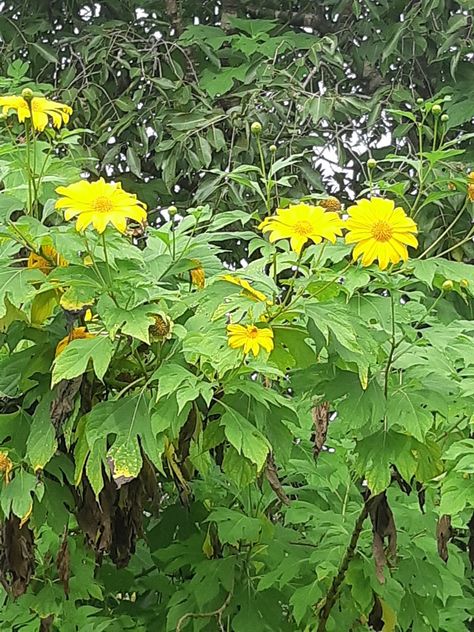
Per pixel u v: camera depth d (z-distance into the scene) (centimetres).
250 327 107
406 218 110
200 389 107
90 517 128
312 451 180
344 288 121
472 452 119
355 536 141
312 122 255
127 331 105
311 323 113
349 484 170
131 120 254
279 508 174
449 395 129
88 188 106
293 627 160
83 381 121
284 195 240
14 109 132
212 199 241
